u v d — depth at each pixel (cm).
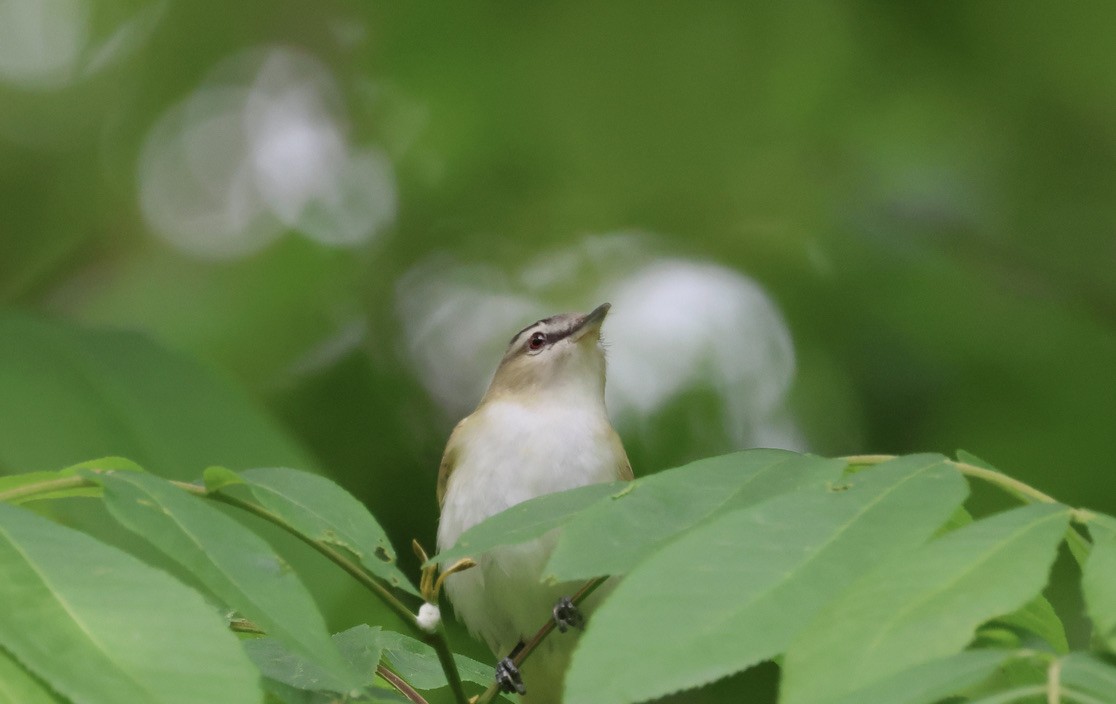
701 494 355
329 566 636
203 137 1441
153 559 573
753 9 1273
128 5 1388
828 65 1320
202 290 1291
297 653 323
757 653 285
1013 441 1207
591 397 902
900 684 272
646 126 1360
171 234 1384
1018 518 314
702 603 296
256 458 712
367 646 514
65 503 572
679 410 1227
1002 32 1261
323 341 1293
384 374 1293
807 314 1305
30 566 314
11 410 673
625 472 869
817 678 280
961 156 1399
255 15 1411
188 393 731
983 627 374
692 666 282
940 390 1249
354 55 1423
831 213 1381
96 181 1387
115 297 1284
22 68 1382
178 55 1414
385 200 1428
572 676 284
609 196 1420
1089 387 1227
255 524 633
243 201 1412
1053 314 1288
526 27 1284
